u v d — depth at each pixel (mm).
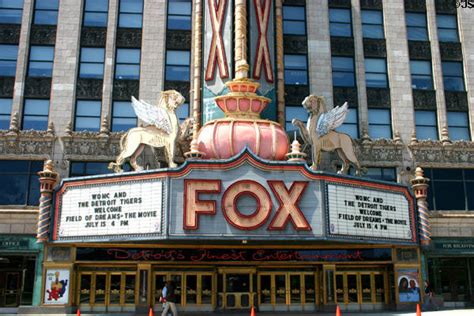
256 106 28375
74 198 26141
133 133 27750
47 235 26469
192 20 36281
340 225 24875
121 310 30016
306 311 30547
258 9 32844
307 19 37000
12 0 35562
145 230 24031
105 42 35438
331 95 35719
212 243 28672
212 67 31953
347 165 28562
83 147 33000
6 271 30969
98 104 34375
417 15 38531
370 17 38062
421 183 29172
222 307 30422
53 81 34188
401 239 27422
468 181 35375
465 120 37000
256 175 24281
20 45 34688
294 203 24188
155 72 34969
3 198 32062
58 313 28781
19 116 33438
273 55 33062
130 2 36375
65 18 35438
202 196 23938
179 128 27547
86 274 30234
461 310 30250
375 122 36062
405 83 36812
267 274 31172
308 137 27281
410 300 31078
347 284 31500
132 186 24797
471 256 33844
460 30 38500
